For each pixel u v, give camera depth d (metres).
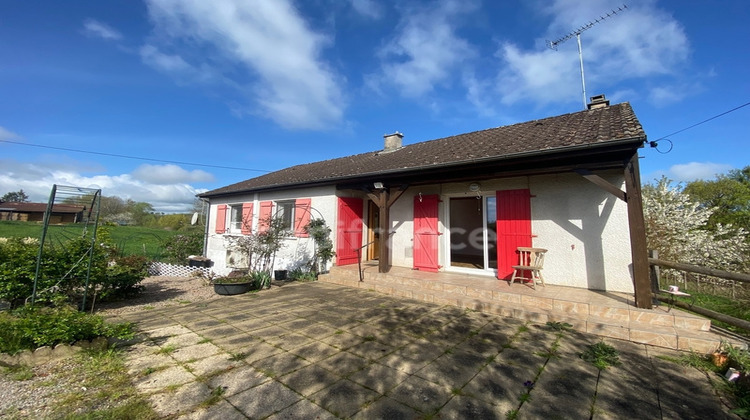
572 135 5.36
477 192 7.02
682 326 3.87
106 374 2.79
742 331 3.83
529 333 4.01
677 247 8.79
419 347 3.53
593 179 4.76
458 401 2.38
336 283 7.66
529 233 6.11
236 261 10.84
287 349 3.46
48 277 4.91
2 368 2.77
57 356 3.07
